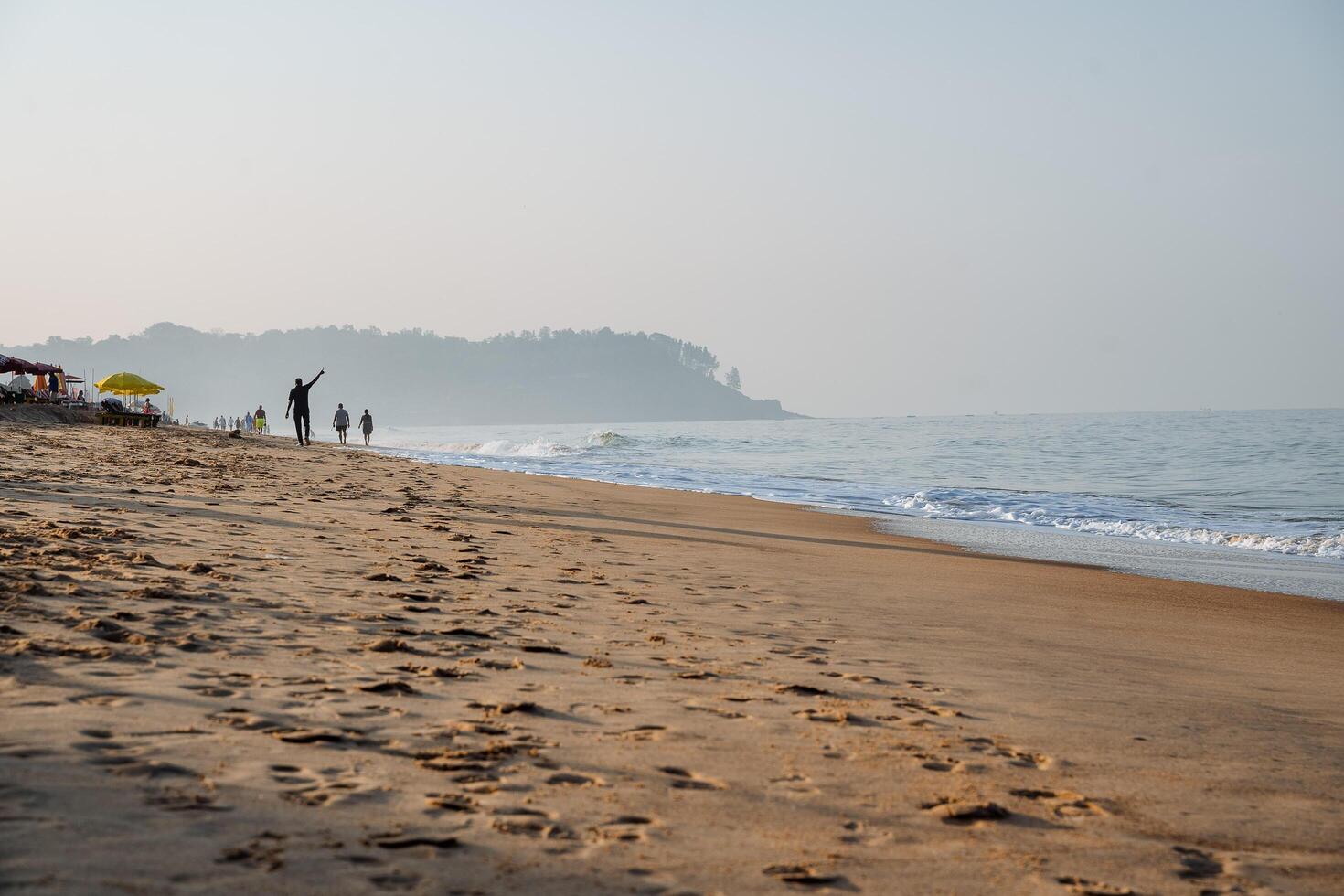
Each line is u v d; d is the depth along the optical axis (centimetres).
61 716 322
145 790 262
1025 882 254
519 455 4388
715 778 321
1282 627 838
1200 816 321
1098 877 262
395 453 3966
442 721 361
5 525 756
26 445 1947
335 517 1091
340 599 605
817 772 335
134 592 550
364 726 346
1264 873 274
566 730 364
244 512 1047
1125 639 720
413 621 559
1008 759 370
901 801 312
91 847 221
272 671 414
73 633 446
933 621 736
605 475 3055
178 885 206
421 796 280
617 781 309
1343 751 421
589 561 927
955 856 269
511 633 553
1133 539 1636
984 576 1064
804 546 1264
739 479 3050
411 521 1130
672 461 4359
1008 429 8606
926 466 4003
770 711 416
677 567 948
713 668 502
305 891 211
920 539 1478
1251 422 8819
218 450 2423
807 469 3794
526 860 241
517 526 1205
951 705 459
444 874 228
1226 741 425
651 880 236
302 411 3288
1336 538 1524
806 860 257
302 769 293
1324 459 3934
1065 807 319
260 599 575
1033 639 686
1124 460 4244
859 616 732
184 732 318
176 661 414
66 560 632
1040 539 1559
